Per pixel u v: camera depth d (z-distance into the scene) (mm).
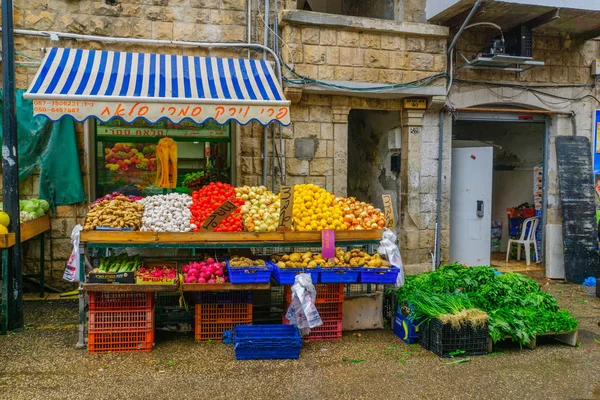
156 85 7059
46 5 7777
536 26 8898
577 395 4672
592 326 6805
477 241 9922
